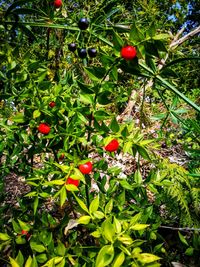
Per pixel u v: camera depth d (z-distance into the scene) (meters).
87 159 0.17
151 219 0.24
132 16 0.54
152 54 0.16
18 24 0.21
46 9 0.20
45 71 0.21
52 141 0.20
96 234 0.15
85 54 0.21
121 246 0.14
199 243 0.21
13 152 0.23
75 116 0.19
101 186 0.22
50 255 0.18
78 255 0.16
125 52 0.16
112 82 0.18
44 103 0.20
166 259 0.23
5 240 0.20
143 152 0.17
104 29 0.19
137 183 0.21
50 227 0.21
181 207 0.28
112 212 0.20
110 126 0.17
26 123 0.21
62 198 0.15
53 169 0.20
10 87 0.21
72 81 0.24
